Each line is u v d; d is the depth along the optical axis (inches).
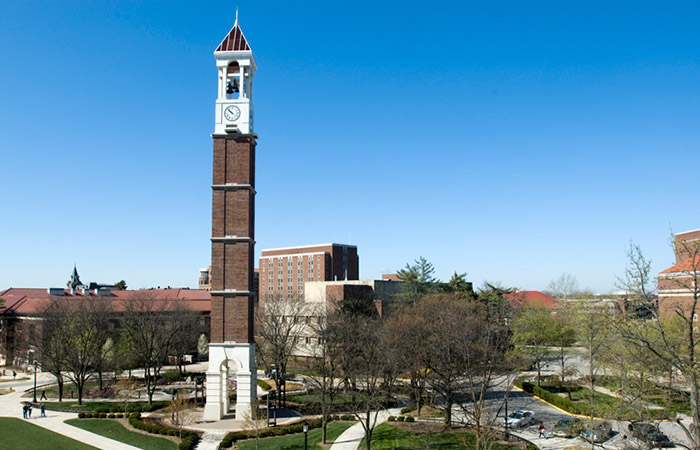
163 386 3348.9
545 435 2044.8
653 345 1348.4
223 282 2384.4
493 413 2363.4
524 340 3063.5
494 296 3553.2
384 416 2428.6
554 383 3117.6
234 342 2354.8
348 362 2480.3
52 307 3472.0
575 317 2630.4
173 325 3604.8
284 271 7475.4
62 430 2258.9
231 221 2411.4
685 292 1760.6
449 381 2123.5
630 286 1208.8
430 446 1887.3
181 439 2053.4
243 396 2325.3
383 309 3897.6
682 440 1808.6
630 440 1636.3
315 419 2358.5
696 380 1133.1
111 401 2866.6
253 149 2532.0
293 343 3191.4
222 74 2491.4
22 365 4114.2
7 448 2012.8
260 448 1946.4
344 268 7253.9
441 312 2508.6
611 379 1946.4
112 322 4185.5
